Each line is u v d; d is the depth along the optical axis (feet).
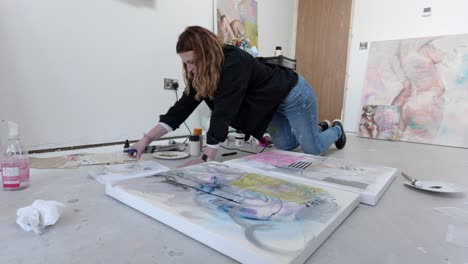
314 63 12.31
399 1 10.25
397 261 1.78
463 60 9.07
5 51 4.33
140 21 6.17
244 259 1.65
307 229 1.92
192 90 4.57
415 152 7.15
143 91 6.42
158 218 2.21
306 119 5.33
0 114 4.37
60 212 2.22
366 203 2.83
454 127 9.02
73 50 5.11
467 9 9.15
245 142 6.74
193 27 3.89
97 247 1.82
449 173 4.70
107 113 5.79
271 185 2.87
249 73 4.06
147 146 4.96
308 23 12.36
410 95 9.86
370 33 10.93
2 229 2.04
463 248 1.97
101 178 3.25
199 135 5.28
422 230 2.26
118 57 5.84
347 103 11.60
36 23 4.61
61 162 4.08
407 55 10.03
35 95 4.72
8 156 2.90
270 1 10.85
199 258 1.72
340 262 1.73
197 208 2.20
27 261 1.65
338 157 5.90
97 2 5.37
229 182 2.90
